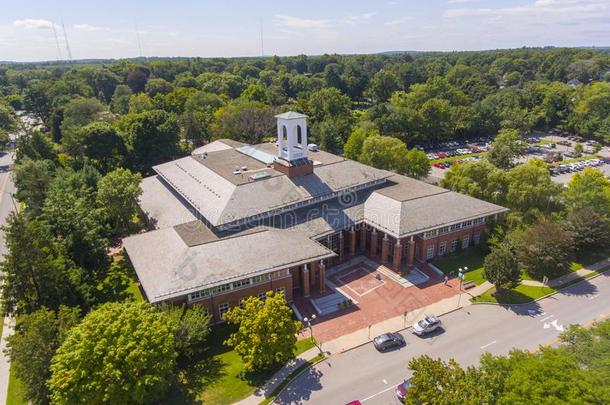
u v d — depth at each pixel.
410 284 53.91
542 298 50.91
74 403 30.36
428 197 61.28
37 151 91.44
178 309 39.66
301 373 39.25
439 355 41.31
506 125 141.62
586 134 145.50
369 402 35.72
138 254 49.56
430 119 135.25
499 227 60.62
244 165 68.06
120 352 30.89
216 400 36.00
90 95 176.00
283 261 47.41
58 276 43.41
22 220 41.22
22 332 37.12
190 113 116.75
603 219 61.16
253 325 37.03
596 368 29.95
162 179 75.75
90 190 69.25
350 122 127.88
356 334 44.78
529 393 26.25
